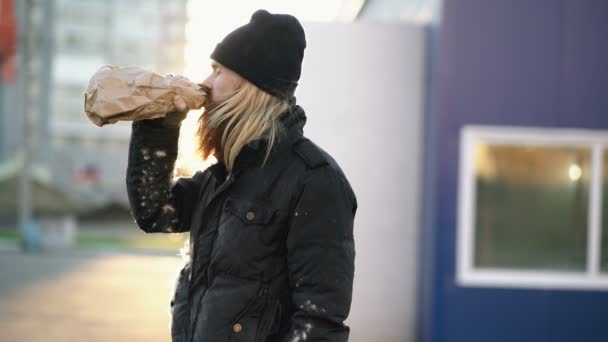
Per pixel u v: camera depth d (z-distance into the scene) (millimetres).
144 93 3461
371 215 12016
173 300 3775
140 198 3771
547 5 11102
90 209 55688
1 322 15164
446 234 11172
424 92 12078
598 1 11086
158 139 3676
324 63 12008
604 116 11156
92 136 91375
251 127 3518
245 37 3553
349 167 12023
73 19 92250
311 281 3430
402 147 12078
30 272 26031
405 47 12078
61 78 91125
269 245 3496
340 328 3445
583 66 11141
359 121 12047
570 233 11359
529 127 11156
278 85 3574
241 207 3510
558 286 11180
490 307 11164
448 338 11109
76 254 36250
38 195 43062
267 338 3477
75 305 17812
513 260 11320
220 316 3434
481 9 11094
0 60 81625
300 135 3676
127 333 14352
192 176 4066
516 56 11125
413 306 11992
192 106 3518
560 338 11156
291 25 3629
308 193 3486
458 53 11109
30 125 39156
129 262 31656
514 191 11305
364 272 11977
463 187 11164
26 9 40656
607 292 11203
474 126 11141
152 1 96625
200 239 3600
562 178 11305
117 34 95062
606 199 11305
